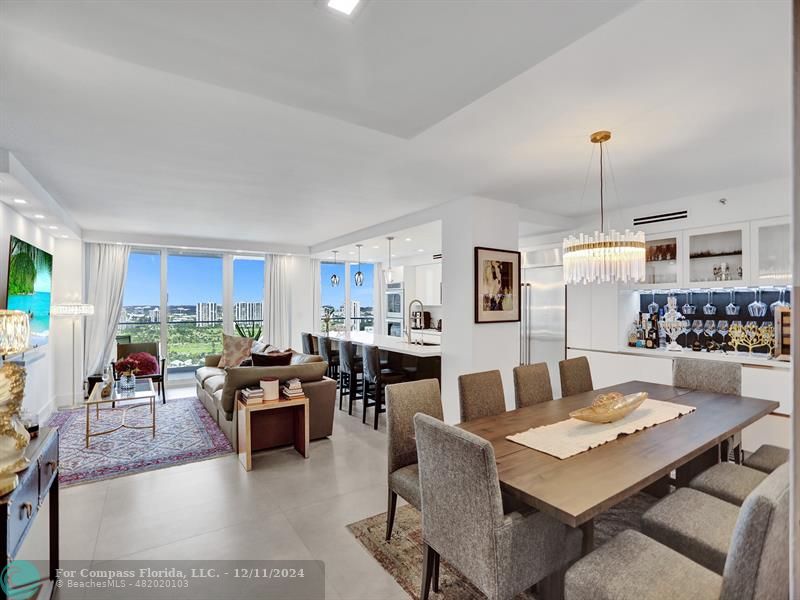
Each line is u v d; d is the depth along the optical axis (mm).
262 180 3689
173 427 4629
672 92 2143
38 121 2482
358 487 3109
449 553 1693
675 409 2580
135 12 1271
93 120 2469
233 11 1272
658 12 1508
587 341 5211
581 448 1922
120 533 2471
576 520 1331
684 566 1435
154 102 2256
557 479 1599
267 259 7820
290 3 1236
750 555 1168
